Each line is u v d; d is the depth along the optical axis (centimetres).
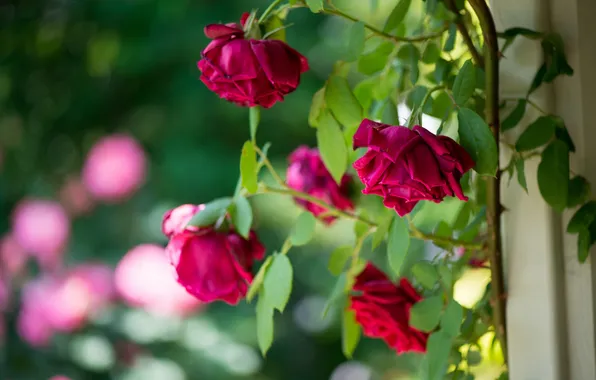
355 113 112
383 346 320
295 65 109
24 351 263
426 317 114
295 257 329
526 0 109
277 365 314
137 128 299
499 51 108
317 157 127
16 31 289
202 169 282
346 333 126
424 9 120
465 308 116
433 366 111
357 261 120
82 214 289
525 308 112
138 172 271
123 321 255
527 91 110
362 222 120
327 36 309
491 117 107
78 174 293
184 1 287
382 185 101
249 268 115
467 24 116
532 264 111
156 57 286
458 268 116
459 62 120
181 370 257
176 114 290
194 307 247
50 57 293
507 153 111
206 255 113
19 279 269
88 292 252
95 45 295
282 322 321
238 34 110
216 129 292
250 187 114
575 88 109
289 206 308
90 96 290
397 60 122
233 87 109
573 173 110
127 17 288
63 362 259
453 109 105
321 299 327
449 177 99
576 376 110
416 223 148
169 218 115
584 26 109
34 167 292
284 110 299
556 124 108
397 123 116
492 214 110
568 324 111
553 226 110
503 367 114
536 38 108
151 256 245
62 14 292
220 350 263
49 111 294
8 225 288
